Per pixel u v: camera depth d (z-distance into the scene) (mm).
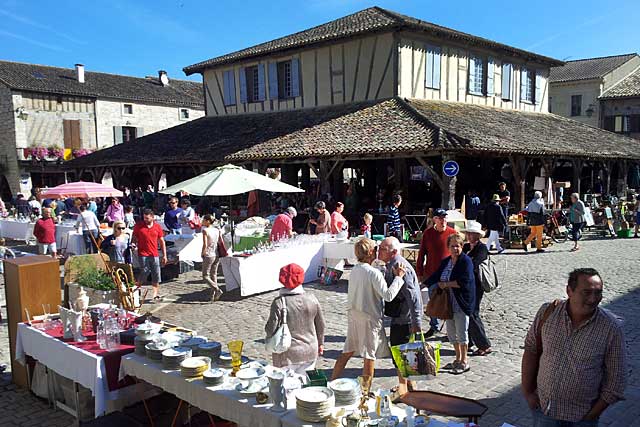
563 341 2932
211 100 23922
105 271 6160
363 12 21266
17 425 4699
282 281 4422
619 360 2838
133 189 25578
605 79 34188
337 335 7059
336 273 10422
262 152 16234
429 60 18641
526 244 13617
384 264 5062
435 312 5602
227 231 11742
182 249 10852
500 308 8180
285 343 4273
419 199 22516
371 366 4820
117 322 4812
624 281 9867
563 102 35500
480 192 21797
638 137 33219
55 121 31438
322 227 11266
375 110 17078
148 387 4574
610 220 16672
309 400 3234
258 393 3492
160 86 38000
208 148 18797
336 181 19516
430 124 14703
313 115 18984
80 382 4418
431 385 5309
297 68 20250
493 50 20938
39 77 31969
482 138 14461
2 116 30688
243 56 21594
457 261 5570
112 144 33625
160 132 23953
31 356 5156
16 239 17109
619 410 4742
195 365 3912
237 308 8602
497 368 5750
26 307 5406
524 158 16453
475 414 3338
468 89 20125
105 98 33219
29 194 31094
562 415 2924
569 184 18688
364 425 3086
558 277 10383
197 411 4586
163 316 8203
